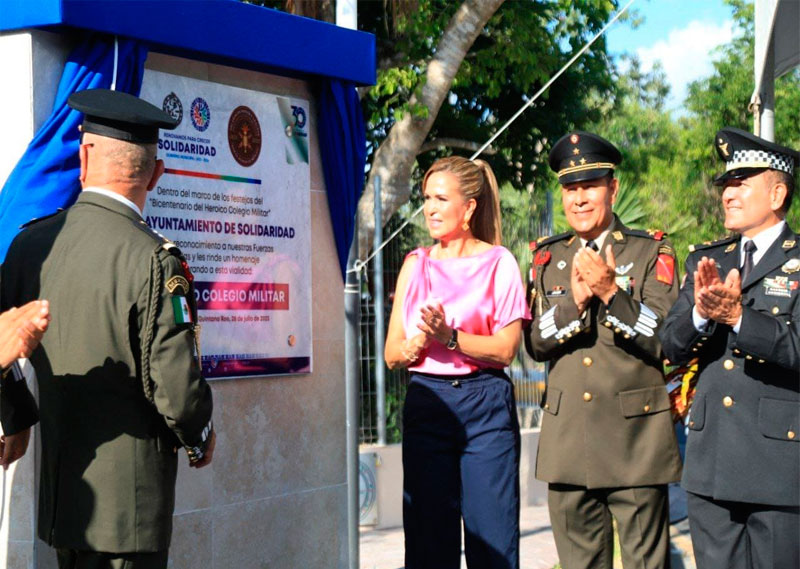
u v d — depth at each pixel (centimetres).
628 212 1415
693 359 420
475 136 1409
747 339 384
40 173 393
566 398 450
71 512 326
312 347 517
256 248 488
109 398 326
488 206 466
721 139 418
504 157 1476
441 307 425
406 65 1211
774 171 407
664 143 2291
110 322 324
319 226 523
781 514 396
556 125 1460
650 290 446
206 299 463
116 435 325
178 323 324
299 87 516
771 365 399
